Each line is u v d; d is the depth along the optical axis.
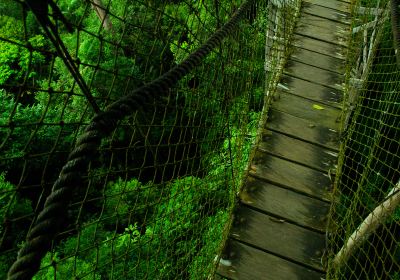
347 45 4.03
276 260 2.22
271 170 2.70
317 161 2.80
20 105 7.46
